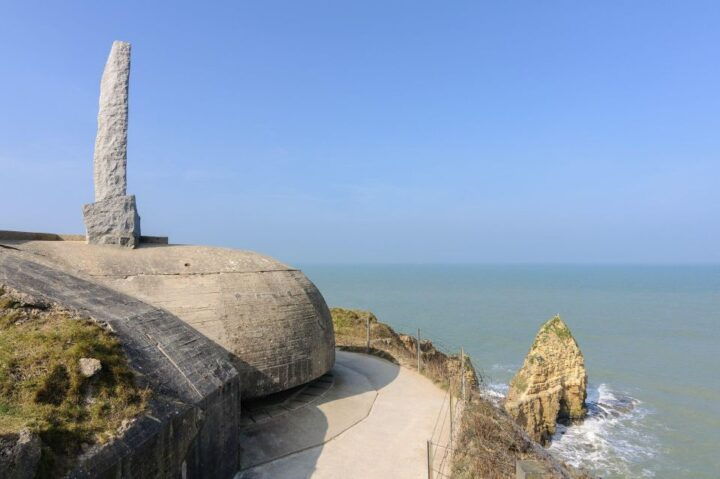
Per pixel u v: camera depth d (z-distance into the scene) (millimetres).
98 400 7637
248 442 12688
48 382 7336
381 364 21812
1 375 7254
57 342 8281
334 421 14484
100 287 12414
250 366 13625
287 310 15188
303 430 13672
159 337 10648
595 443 25703
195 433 9273
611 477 22547
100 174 15617
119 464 6852
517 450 13836
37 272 11359
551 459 13727
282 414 14367
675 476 22656
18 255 12719
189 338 11742
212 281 14703
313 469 11836
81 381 7645
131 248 15633
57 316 9359
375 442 13398
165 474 8109
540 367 27312
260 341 14031
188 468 8992
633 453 24719
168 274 14555
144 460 7465
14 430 6113
